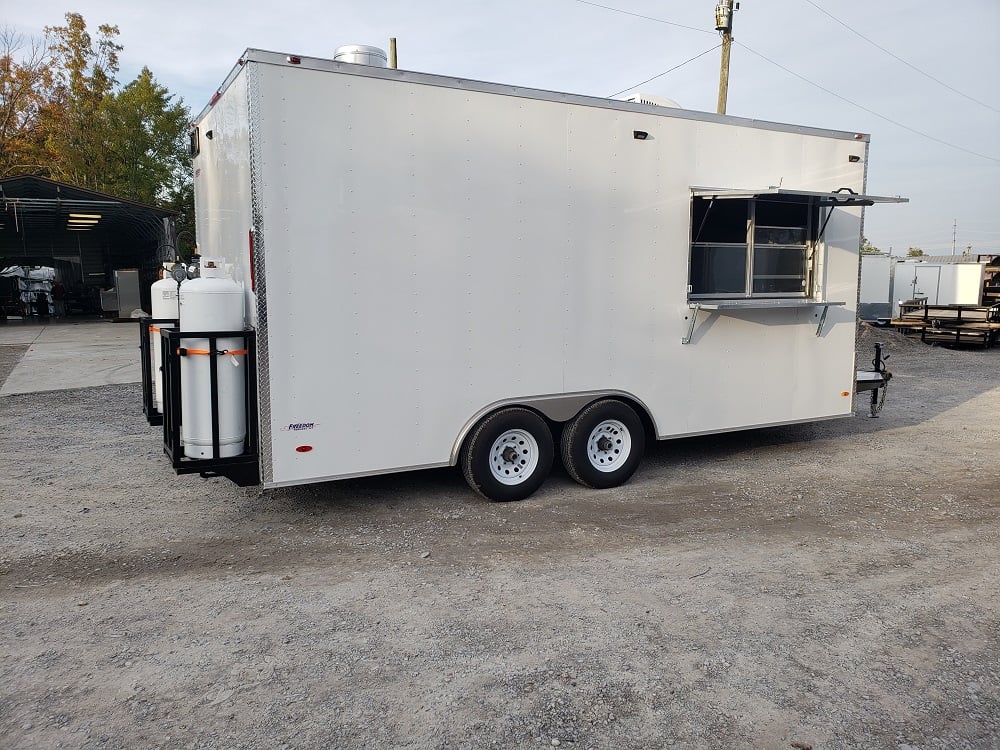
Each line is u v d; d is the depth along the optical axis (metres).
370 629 3.62
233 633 3.56
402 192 4.84
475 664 3.29
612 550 4.69
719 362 6.39
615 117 5.59
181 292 4.62
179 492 5.84
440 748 2.71
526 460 5.63
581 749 2.71
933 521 5.35
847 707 3.00
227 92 4.90
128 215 23.05
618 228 5.69
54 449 7.29
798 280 6.83
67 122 28.33
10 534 4.91
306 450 4.74
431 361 5.07
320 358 4.71
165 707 2.95
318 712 2.92
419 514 5.33
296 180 4.52
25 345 16.34
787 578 4.29
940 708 3.00
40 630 3.58
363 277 4.78
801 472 6.67
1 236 27.56
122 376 12.03
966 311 19.25
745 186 6.32
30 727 2.80
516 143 5.20
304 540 4.82
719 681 3.18
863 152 7.03
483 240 5.15
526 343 5.41
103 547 4.68
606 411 5.83
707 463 6.96
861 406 10.08
